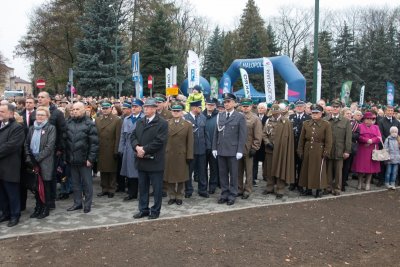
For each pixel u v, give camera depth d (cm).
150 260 488
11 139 610
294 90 1886
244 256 505
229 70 2211
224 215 684
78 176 712
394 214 714
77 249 520
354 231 612
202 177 841
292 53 5791
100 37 2942
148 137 642
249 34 4719
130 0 3653
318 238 577
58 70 3912
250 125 816
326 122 827
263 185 973
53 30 3569
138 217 667
